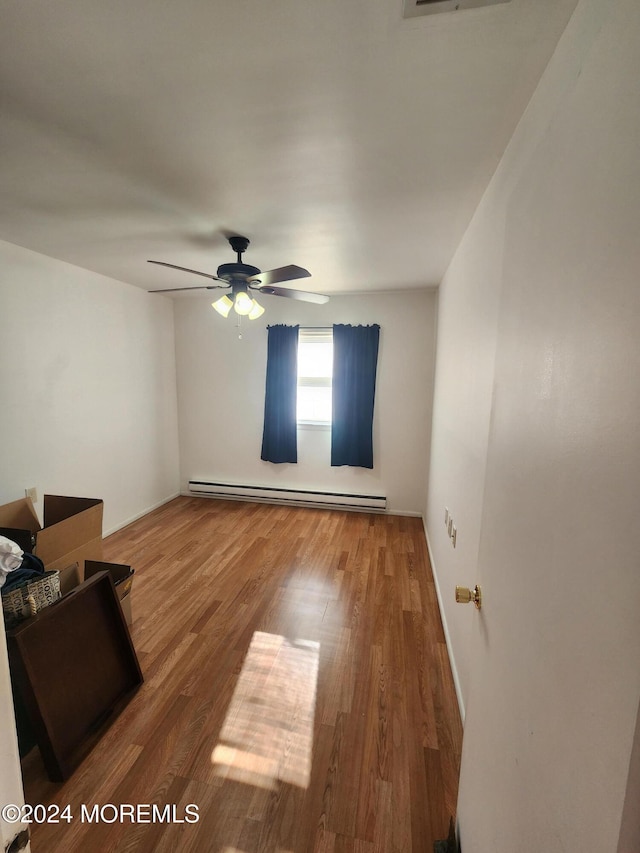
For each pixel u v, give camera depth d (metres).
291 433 4.04
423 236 2.13
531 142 1.05
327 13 0.82
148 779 1.33
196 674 1.80
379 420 3.88
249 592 2.49
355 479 4.02
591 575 0.48
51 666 1.43
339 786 1.31
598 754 0.43
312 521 3.74
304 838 1.17
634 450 0.40
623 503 0.41
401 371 3.78
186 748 1.44
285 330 3.91
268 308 3.99
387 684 1.75
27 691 1.32
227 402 4.25
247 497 4.25
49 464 2.74
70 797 1.27
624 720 0.39
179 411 4.38
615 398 0.44
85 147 1.33
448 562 2.19
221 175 1.51
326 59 0.94
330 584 2.60
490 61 0.94
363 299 3.76
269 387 4.02
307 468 4.13
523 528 0.73
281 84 1.02
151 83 1.02
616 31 0.47
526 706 0.66
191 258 2.64
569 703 0.51
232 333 4.13
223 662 1.87
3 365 2.39
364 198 1.68
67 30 0.86
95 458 3.18
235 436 4.28
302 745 1.46
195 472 4.43
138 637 2.04
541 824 0.57
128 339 3.53
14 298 2.43
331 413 4.02
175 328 4.26
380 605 2.36
